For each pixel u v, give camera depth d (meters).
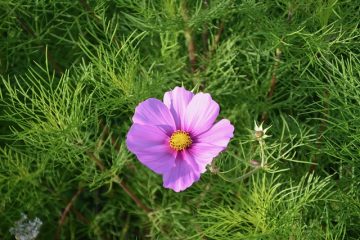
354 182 0.46
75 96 0.43
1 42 0.54
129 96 0.44
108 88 0.45
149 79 0.48
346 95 0.44
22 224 0.51
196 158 0.35
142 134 0.35
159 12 0.50
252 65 0.56
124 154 0.50
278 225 0.40
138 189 0.57
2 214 0.53
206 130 0.36
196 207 0.54
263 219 0.40
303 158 0.53
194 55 0.55
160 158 0.35
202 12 0.50
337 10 0.50
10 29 0.56
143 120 0.36
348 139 0.47
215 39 0.57
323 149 0.45
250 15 0.50
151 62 0.56
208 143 0.35
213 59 0.54
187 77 0.57
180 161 0.35
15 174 0.53
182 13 0.50
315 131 0.53
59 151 0.45
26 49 0.56
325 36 0.48
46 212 0.57
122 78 0.44
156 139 0.36
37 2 0.52
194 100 0.36
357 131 0.43
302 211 0.47
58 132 0.43
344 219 0.44
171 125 0.36
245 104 0.56
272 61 0.57
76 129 0.44
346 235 0.49
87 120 0.44
